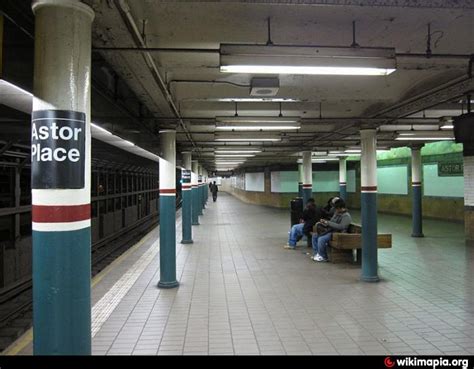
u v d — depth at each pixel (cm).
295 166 2678
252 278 725
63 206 246
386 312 521
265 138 1045
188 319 500
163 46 416
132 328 468
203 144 1252
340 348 405
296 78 559
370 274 695
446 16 349
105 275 754
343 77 562
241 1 297
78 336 255
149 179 2350
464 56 403
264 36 391
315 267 819
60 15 246
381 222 1688
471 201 1134
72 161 248
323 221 898
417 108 647
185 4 324
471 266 812
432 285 662
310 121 752
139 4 323
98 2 270
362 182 722
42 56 246
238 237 1302
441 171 1628
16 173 780
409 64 468
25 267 811
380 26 372
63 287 248
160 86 475
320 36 392
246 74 539
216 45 413
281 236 1320
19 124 532
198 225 1698
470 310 526
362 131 741
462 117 563
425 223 1608
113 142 779
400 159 1947
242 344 418
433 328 460
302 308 541
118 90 552
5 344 464
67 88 247
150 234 1370
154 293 625
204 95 624
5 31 303
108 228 1395
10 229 776
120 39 338
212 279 719
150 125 747
